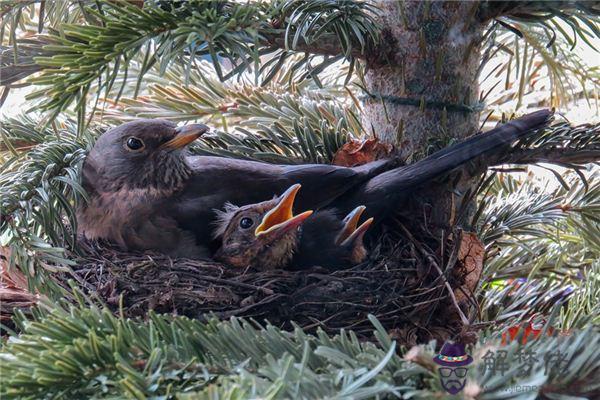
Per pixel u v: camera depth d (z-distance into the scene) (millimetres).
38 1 3727
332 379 2180
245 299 3725
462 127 4031
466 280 3836
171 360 2398
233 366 2412
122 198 4328
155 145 4340
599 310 3414
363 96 4172
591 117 5383
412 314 3752
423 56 3912
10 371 2311
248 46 3348
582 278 4371
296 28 3455
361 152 4234
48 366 2322
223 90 4988
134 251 4258
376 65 3959
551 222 4473
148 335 2531
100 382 2369
